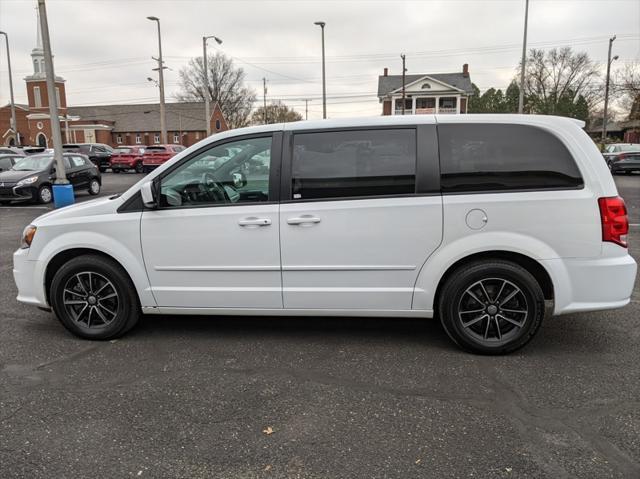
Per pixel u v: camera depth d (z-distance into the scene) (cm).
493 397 320
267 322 464
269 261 388
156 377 354
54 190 1356
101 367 371
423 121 375
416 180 370
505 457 259
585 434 278
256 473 249
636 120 4441
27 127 6800
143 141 7194
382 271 378
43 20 1335
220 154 395
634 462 254
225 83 7675
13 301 536
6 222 1119
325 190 379
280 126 392
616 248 360
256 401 319
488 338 382
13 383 346
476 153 367
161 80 3428
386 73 6556
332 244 379
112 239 406
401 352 392
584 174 358
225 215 388
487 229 363
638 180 2030
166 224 397
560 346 400
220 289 399
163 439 279
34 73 6069
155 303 412
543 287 380
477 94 8638
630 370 356
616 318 462
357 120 382
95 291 421
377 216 372
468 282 371
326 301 389
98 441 277
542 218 359
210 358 385
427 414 301
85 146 3272
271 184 385
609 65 4231
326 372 359
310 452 265
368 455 262
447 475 245
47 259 418
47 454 266
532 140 364
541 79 6762
